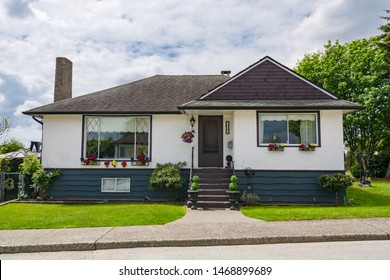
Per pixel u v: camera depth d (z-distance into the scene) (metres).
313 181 12.51
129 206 11.34
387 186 18.22
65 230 7.29
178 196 13.27
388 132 19.84
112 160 13.73
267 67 13.64
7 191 13.35
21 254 5.93
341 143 12.54
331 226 7.32
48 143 13.86
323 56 23.52
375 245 6.15
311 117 12.80
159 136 13.84
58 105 14.13
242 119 12.86
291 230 6.98
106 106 13.96
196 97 14.95
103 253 5.90
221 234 6.72
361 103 20.39
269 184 12.58
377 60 20.59
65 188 13.64
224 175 12.78
